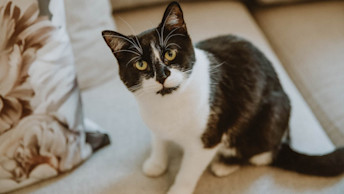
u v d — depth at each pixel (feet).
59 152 3.12
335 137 3.60
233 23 4.72
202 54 2.95
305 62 4.33
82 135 3.29
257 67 3.21
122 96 3.94
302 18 4.96
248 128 3.27
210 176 3.31
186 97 2.67
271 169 3.31
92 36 3.75
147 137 3.63
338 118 3.69
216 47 3.17
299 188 3.09
